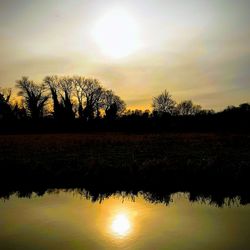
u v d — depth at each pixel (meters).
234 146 27.94
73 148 28.06
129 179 15.21
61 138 41.81
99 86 86.69
